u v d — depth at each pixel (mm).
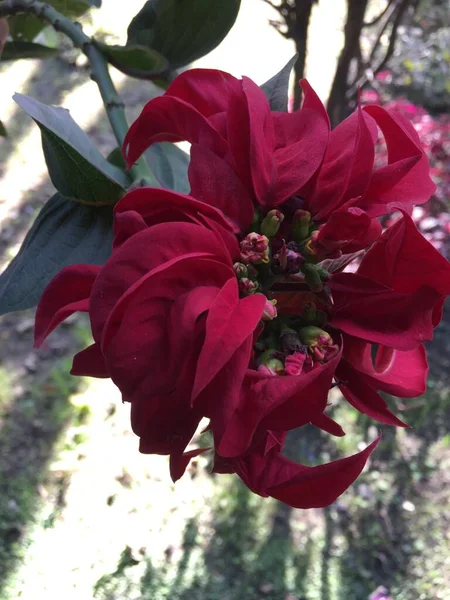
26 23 431
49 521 820
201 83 267
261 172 231
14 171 1221
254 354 237
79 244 296
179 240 198
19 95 270
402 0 690
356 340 237
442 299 232
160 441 214
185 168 376
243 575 796
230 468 244
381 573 810
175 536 820
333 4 1144
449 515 862
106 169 307
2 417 907
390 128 249
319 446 900
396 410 945
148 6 343
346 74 703
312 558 813
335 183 240
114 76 1371
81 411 912
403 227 215
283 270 236
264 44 1337
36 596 770
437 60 1229
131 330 192
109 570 792
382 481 884
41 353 980
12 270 303
